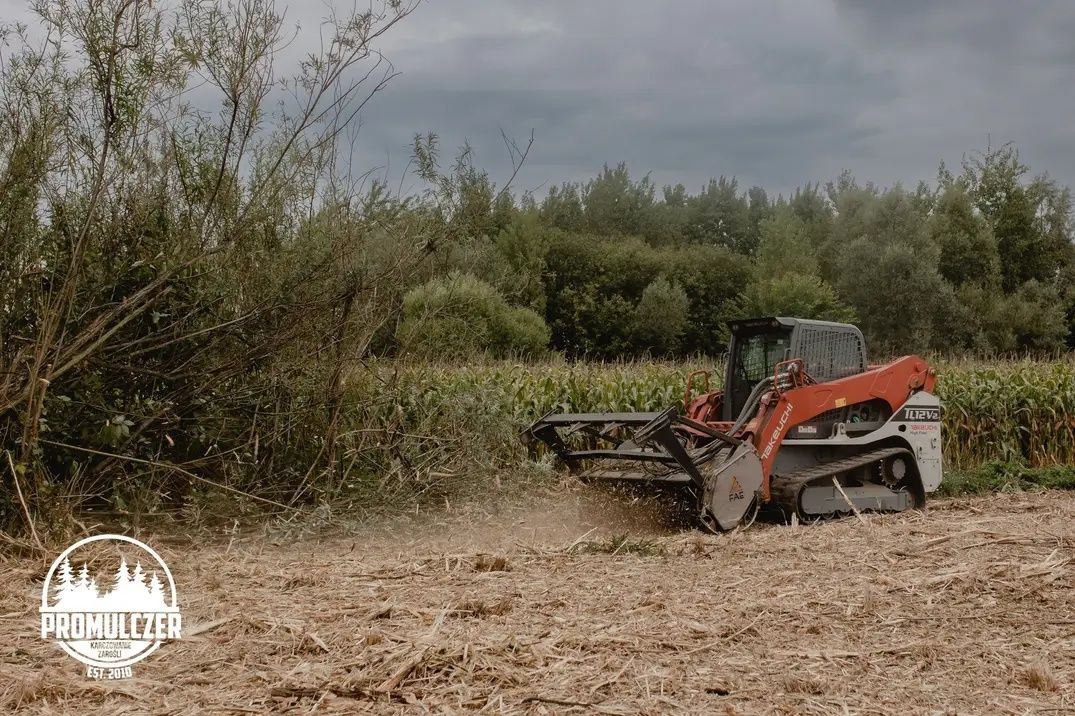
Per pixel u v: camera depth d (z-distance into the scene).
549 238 42.78
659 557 6.76
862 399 9.11
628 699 3.88
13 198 7.11
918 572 6.07
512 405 11.42
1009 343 40.88
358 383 9.02
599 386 12.56
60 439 7.46
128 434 7.38
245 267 8.21
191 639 4.66
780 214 47.50
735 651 4.54
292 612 5.14
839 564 6.38
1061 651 4.59
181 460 8.09
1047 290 44.41
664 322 41.06
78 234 7.48
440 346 9.62
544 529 8.09
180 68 7.56
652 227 63.25
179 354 7.99
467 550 7.01
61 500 6.89
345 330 8.52
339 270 8.37
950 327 39.62
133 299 7.10
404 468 8.75
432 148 8.86
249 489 8.07
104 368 7.60
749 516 8.38
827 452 9.11
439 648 4.34
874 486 9.28
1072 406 13.52
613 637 4.65
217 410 8.05
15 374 6.98
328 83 8.25
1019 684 4.16
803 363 8.83
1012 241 48.19
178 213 8.02
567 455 9.12
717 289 46.62
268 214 8.16
